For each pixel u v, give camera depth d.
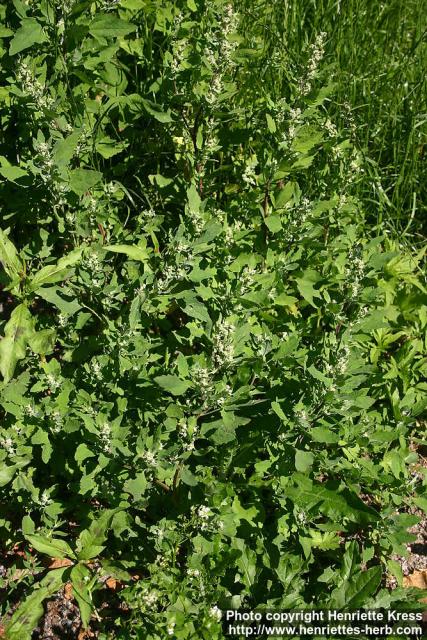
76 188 0.79
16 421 0.79
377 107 1.20
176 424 0.71
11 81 0.86
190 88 0.92
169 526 0.72
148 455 0.67
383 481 0.78
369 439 0.80
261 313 0.84
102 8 0.91
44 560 0.79
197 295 0.82
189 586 0.69
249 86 1.07
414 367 0.95
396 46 1.28
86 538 0.70
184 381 0.68
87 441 0.76
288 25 1.18
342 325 0.85
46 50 0.87
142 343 0.77
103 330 0.83
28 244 0.88
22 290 0.79
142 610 0.66
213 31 0.97
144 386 0.77
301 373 0.77
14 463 0.75
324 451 0.77
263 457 0.81
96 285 0.80
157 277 0.84
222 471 0.75
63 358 0.82
